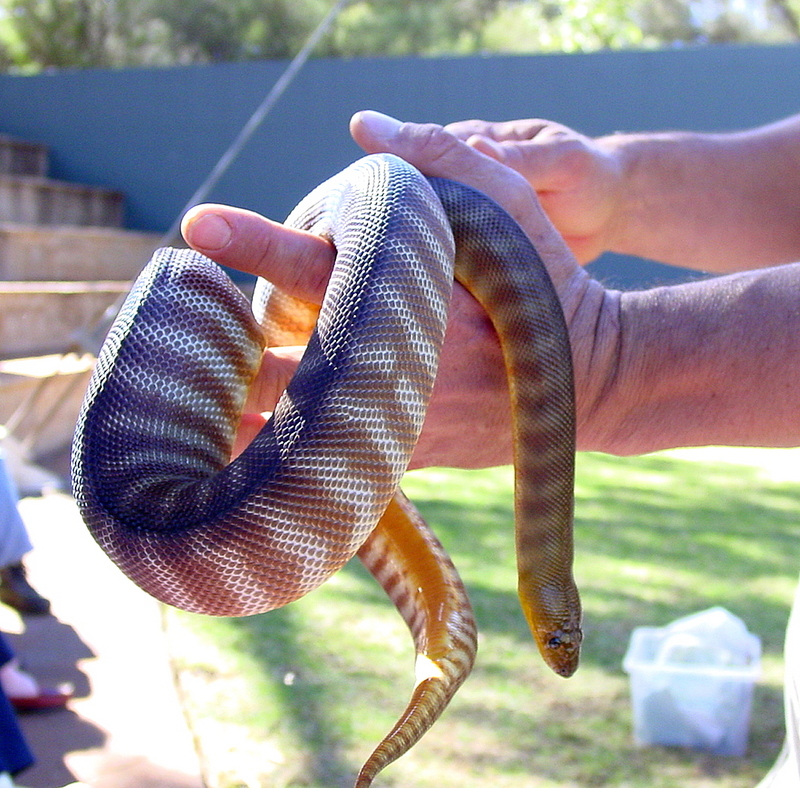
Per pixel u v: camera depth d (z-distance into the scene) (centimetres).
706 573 133
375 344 41
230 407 46
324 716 94
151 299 46
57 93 378
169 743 92
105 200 369
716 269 73
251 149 373
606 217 68
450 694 41
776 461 215
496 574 130
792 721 55
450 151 50
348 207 45
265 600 41
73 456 44
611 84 354
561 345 47
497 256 47
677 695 90
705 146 71
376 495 41
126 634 116
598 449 49
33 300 241
